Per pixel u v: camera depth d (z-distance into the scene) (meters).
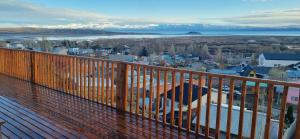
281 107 2.81
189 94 3.58
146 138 3.38
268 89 2.88
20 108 4.57
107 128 3.70
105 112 4.43
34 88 6.25
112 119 4.08
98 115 4.27
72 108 4.63
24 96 5.45
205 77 3.52
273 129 3.34
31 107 4.65
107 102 4.85
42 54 6.49
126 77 4.41
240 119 3.15
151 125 3.85
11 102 4.95
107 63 4.78
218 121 3.33
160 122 3.97
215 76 3.30
